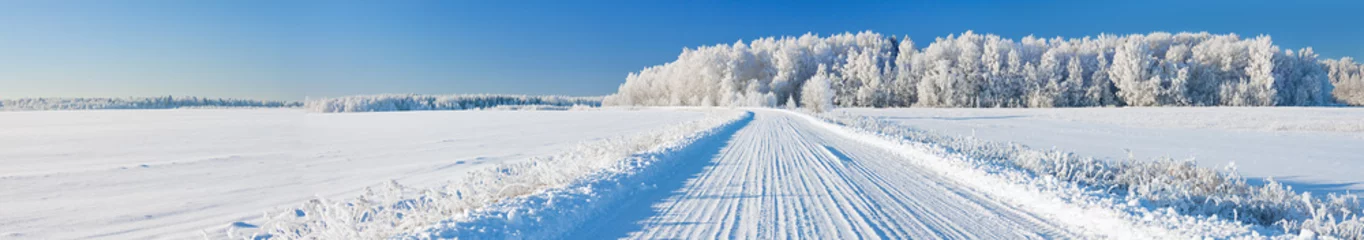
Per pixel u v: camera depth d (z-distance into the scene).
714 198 6.59
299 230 5.31
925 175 8.41
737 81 91.25
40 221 7.62
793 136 18.27
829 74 94.56
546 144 20.20
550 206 5.41
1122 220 4.63
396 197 6.39
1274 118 34.81
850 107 87.31
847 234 4.74
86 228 7.14
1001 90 79.50
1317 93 69.25
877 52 97.00
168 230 6.78
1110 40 85.12
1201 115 40.44
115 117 60.91
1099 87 75.19
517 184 6.77
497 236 4.37
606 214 5.67
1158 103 70.75
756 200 6.43
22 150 20.12
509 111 75.62
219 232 6.44
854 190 7.09
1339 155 14.04
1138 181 7.42
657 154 10.61
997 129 27.83
